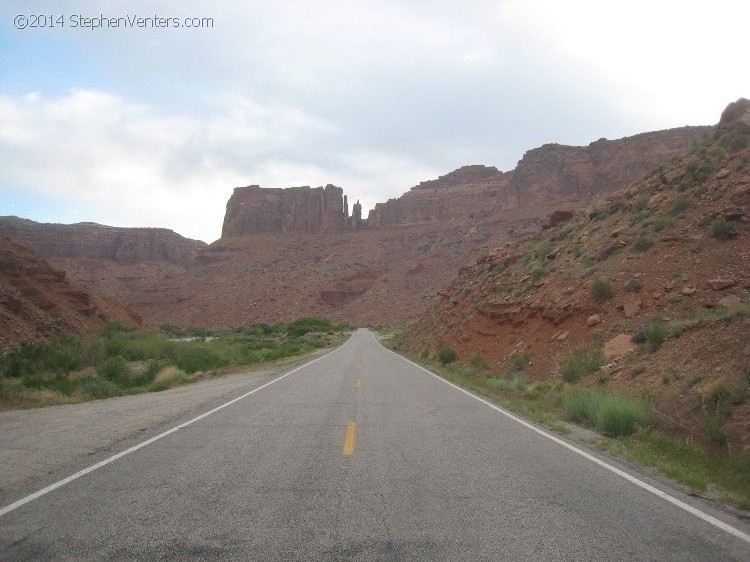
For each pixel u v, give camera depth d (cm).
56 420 1083
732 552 424
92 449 796
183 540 443
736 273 1652
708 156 2353
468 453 762
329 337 8169
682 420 893
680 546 435
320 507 525
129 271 18562
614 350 1480
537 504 538
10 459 732
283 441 843
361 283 13250
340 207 17062
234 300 13550
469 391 1554
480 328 2814
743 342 1012
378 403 1294
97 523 481
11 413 1213
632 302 1761
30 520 489
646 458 717
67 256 18600
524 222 10894
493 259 3997
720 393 884
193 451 773
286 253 15588
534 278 2614
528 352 1997
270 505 531
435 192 16562
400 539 446
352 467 681
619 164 10669
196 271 15900
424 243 13900
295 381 1878
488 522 486
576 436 895
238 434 903
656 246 1995
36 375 2103
